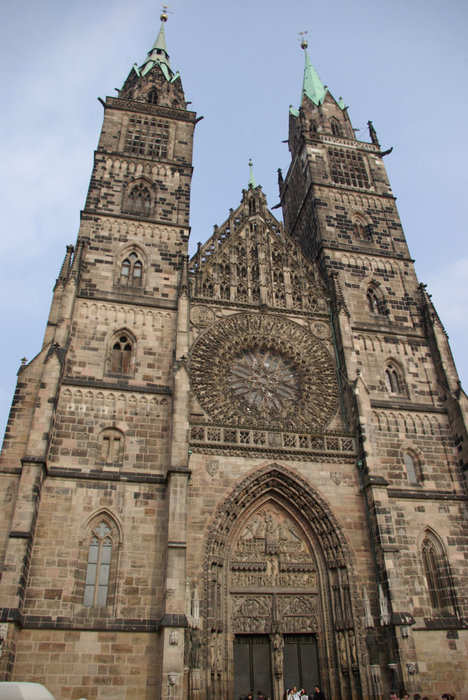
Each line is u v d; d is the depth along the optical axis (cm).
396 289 6328
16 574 3650
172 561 3856
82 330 5081
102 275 5506
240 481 4475
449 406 5475
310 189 7131
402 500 4875
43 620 3747
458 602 4506
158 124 7000
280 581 4450
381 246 6681
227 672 4025
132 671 3716
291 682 4166
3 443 4281
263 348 5575
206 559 4125
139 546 4147
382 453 5116
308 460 4738
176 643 3581
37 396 4381
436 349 5816
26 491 3950
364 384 5131
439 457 5228
